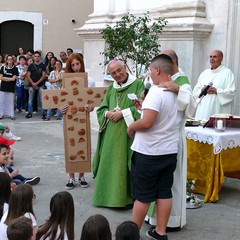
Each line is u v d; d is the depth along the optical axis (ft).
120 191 19.12
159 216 15.97
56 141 33.12
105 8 37.65
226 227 17.94
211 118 20.62
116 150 19.13
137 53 26.96
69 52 49.11
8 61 42.32
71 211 12.05
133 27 27.20
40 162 27.07
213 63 25.17
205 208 19.89
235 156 21.16
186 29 28.14
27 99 47.11
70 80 21.02
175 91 15.28
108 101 19.63
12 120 42.39
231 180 23.99
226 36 27.66
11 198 12.66
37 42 61.77
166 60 15.44
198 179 21.43
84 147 21.68
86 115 21.42
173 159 15.51
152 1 33.58
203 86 25.40
